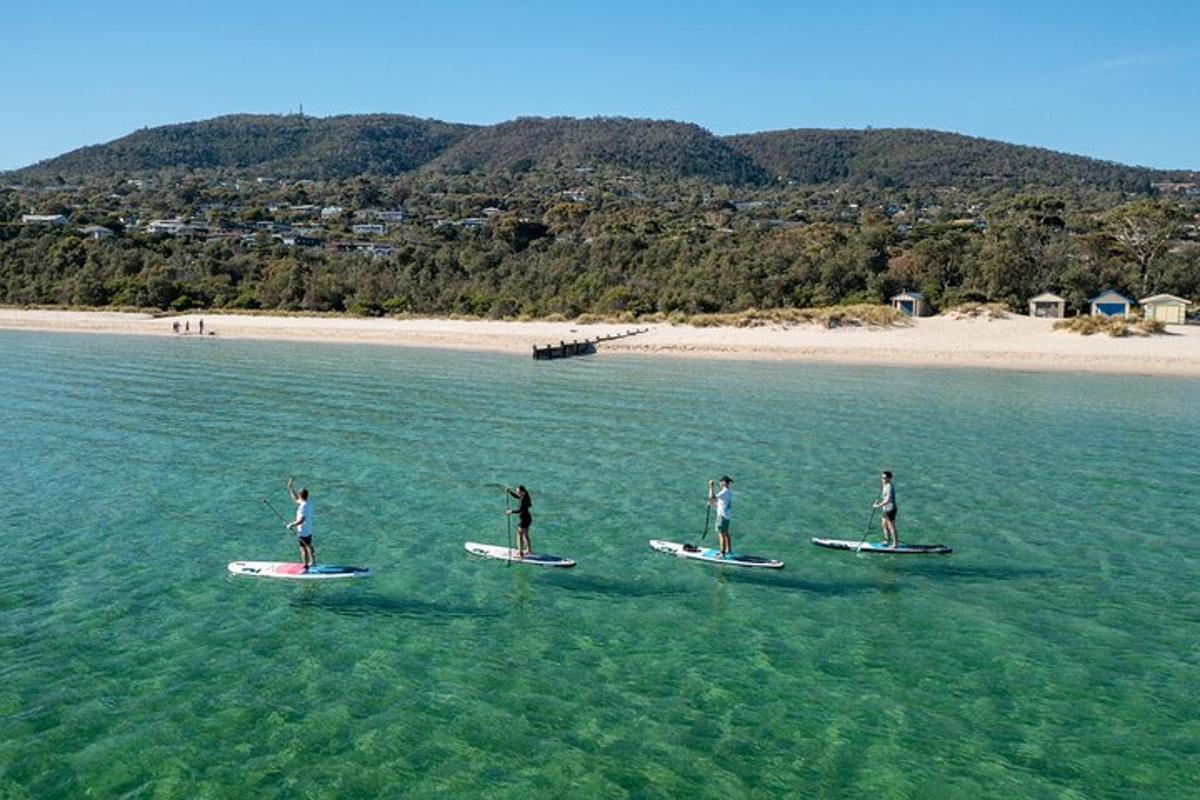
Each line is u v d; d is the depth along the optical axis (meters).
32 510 31.75
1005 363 81.00
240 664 20.64
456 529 30.77
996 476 38.94
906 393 62.47
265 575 26.08
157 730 17.81
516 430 47.53
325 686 19.70
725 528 28.09
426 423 49.31
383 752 17.25
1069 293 116.88
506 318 124.12
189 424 47.88
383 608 24.06
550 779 16.50
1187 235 143.25
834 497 35.47
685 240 144.38
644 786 16.36
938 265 123.75
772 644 22.33
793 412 54.06
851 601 25.23
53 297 141.50
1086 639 22.88
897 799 16.14
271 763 16.83
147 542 28.73
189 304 136.62
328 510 32.66
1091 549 29.75
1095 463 41.41
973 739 18.12
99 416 49.69
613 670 20.77
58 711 18.39
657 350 90.38
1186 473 39.66
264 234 189.25
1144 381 69.94
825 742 17.91
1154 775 17.02
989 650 22.14
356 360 82.25
